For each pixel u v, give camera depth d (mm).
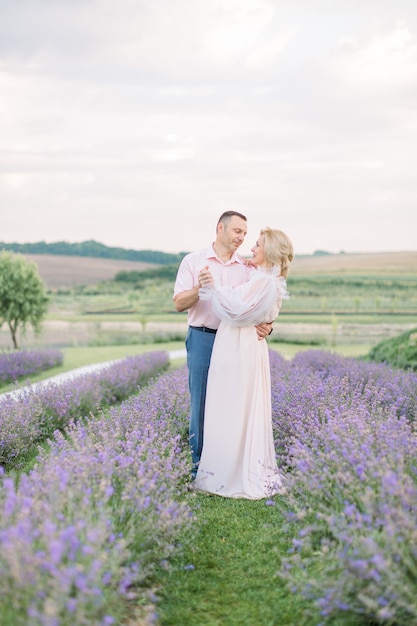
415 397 7379
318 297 40875
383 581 2879
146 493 3711
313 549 3838
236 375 5180
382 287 40500
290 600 3393
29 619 2490
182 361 20719
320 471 3984
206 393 5348
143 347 29797
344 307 40188
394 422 4738
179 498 4688
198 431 5496
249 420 5203
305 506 4070
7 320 30469
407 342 16406
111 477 3922
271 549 4035
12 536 2648
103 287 46781
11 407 7266
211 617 3291
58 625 2494
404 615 2904
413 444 3986
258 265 5215
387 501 3330
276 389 7594
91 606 2697
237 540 4211
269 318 5172
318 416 6109
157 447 4871
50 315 44250
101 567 2873
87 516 3201
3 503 3225
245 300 5051
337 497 3811
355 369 10891
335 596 3010
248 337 5223
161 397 7516
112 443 4730
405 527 3072
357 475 3797
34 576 2572
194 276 5508
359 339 36031
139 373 14078
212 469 5195
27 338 37000
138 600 3381
